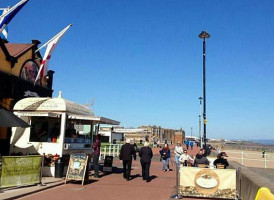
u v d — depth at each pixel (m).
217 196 10.46
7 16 15.04
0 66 16.61
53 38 19.50
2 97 16.75
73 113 15.68
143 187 12.62
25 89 18.61
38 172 11.75
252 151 75.31
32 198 9.85
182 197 10.71
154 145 59.34
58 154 14.55
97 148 14.84
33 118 15.30
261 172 25.33
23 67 18.61
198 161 13.37
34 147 14.80
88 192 11.24
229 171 10.52
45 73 19.83
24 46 19.34
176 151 18.80
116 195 10.87
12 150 15.14
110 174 16.22
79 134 18.12
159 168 20.36
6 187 10.48
